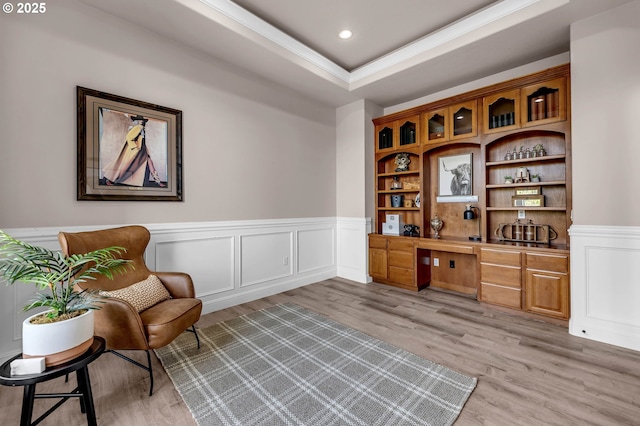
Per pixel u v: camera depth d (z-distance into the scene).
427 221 4.01
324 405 1.60
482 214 3.41
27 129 2.05
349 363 2.03
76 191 2.25
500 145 3.45
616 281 2.29
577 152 2.47
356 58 3.57
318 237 4.31
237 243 3.30
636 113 2.20
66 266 1.55
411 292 3.74
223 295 3.18
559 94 2.82
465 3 2.58
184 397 1.67
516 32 2.61
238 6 2.60
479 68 3.30
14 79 2.00
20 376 1.18
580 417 1.49
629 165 2.23
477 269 3.22
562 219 3.04
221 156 3.17
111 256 2.01
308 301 3.40
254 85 3.47
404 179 4.30
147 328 1.72
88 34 2.31
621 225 2.27
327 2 2.56
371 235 4.22
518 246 2.92
